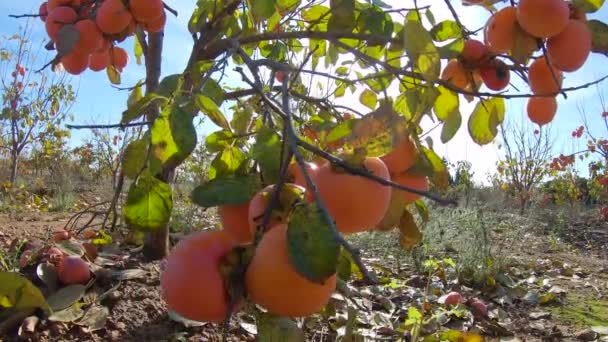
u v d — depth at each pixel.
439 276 4.91
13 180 9.62
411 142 1.05
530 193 13.42
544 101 1.15
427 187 1.15
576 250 8.49
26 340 2.37
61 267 2.79
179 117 0.96
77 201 9.12
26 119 9.84
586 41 1.03
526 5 0.99
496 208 10.73
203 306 0.72
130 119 0.99
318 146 1.02
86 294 2.75
